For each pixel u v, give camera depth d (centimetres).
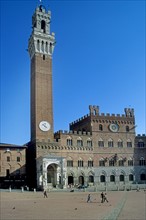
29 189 12738
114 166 15150
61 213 5134
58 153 14000
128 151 15600
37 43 14888
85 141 14838
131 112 16175
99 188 13062
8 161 13375
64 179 13088
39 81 14525
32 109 14512
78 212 5231
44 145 13762
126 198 8269
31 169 14050
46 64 14900
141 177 15575
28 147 14662
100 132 15262
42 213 5181
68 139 14412
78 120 16650
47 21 15388
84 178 14400
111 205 6384
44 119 14150
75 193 11112
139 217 4491
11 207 6262
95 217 4562
